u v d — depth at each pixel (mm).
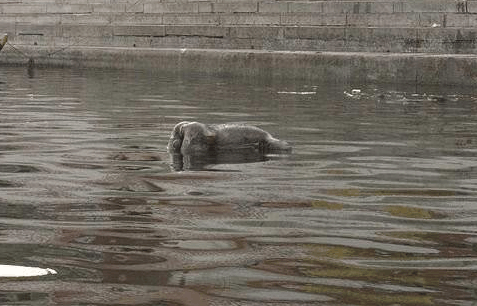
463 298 4613
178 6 30031
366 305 4500
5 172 8328
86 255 5387
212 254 5457
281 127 12219
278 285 4828
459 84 21188
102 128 11898
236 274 5027
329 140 10875
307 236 5949
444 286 4824
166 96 17594
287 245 5703
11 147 9969
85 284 4797
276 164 8914
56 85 20688
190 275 4996
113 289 4715
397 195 7402
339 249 5617
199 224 6266
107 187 7621
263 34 26812
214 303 4508
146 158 9227
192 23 29484
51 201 7012
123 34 30125
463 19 24141
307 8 26984
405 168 8797
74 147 10008
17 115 13570
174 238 5844
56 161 9008
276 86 20750
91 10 32375
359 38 24766
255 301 4555
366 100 17031
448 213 6727
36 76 24219
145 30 29562
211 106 15375
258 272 5070
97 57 28469
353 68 22641
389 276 5008
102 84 21078
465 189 7703
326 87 20594
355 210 6797
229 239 5840
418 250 5605
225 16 28734
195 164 8852
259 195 7316
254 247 5641
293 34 26125
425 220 6477
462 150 10109
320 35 25562
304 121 13047
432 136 11375
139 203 6961
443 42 23359
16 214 6523
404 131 11906
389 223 6367
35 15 33781
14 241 5707
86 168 8586
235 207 6840
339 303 4535
